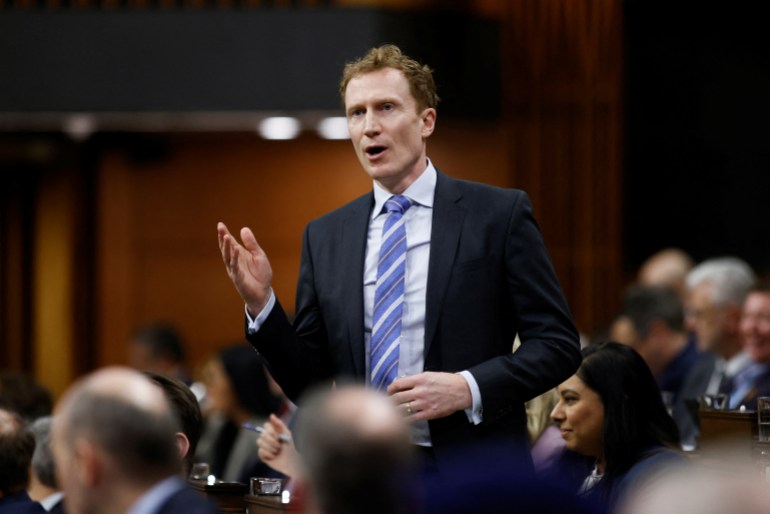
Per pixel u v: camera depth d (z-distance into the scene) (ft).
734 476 14.93
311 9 72.18
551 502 18.34
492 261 25.39
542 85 84.23
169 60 72.28
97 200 83.20
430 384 23.95
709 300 53.36
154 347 65.41
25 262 85.97
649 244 87.45
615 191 84.38
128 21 72.28
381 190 26.20
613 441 29.43
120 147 81.76
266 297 25.17
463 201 25.86
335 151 83.05
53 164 84.43
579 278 84.74
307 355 25.89
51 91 72.23
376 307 25.44
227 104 72.08
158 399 19.06
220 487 28.50
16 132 76.74
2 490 32.24
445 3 78.43
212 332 83.35
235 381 51.83
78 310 84.02
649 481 27.12
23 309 86.02
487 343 25.25
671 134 87.66
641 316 49.34
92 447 18.57
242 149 83.41
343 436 15.33
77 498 18.75
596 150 84.17
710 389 47.11
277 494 27.68
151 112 72.28
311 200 83.20
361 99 25.61
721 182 87.45
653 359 49.39
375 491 15.28
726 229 87.56
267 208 83.35
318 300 26.37
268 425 34.09
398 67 25.70
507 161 81.61
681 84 87.61
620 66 84.23
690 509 13.75
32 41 72.28
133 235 83.25
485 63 76.74
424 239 25.70
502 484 18.35
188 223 83.41
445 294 25.17
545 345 24.85
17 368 86.07
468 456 24.64
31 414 43.21
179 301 83.41
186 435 27.68
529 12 84.02
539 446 33.76
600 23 83.97
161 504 18.75
